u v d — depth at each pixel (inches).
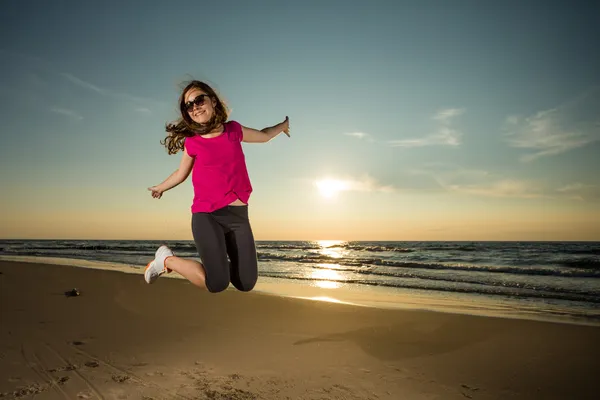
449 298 409.7
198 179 101.0
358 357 219.5
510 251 1334.9
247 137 105.7
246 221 105.0
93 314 313.1
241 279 103.8
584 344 236.5
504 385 184.4
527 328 270.7
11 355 215.6
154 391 171.8
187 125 98.5
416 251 1455.5
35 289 418.3
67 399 163.5
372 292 449.7
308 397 169.2
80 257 1031.6
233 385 179.5
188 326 280.7
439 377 193.2
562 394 174.7
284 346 237.0
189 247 1662.2
